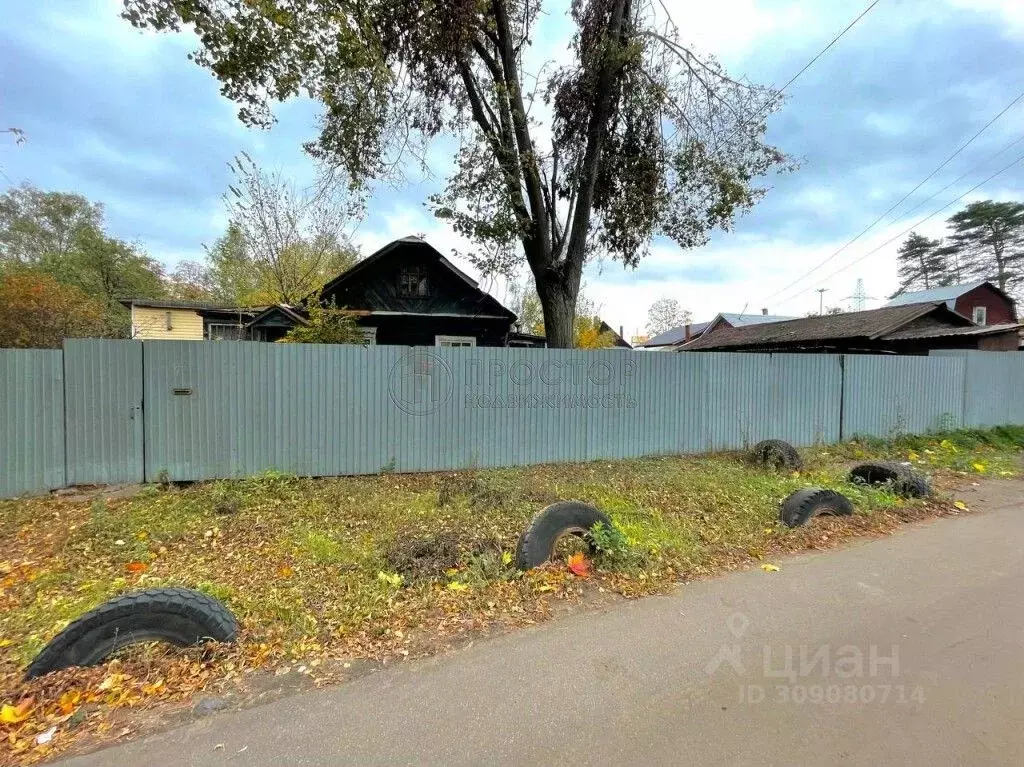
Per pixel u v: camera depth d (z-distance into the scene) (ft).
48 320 43.60
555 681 8.36
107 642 8.28
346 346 23.57
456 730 7.17
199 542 15.10
